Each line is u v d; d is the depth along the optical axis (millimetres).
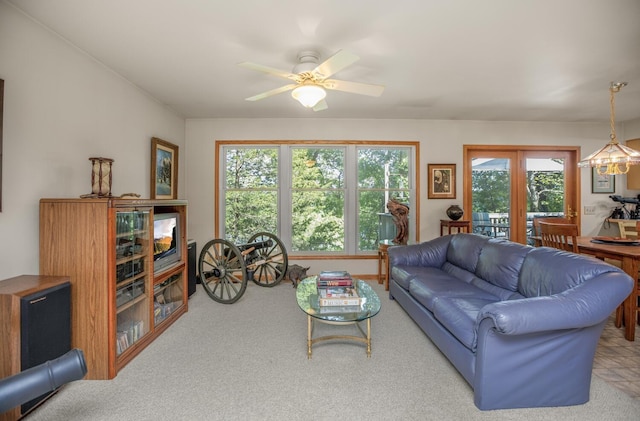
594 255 2893
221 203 4668
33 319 1647
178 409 1705
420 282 2779
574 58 2652
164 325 2746
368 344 2297
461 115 4434
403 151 4781
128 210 2213
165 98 3660
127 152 3113
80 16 2020
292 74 2186
